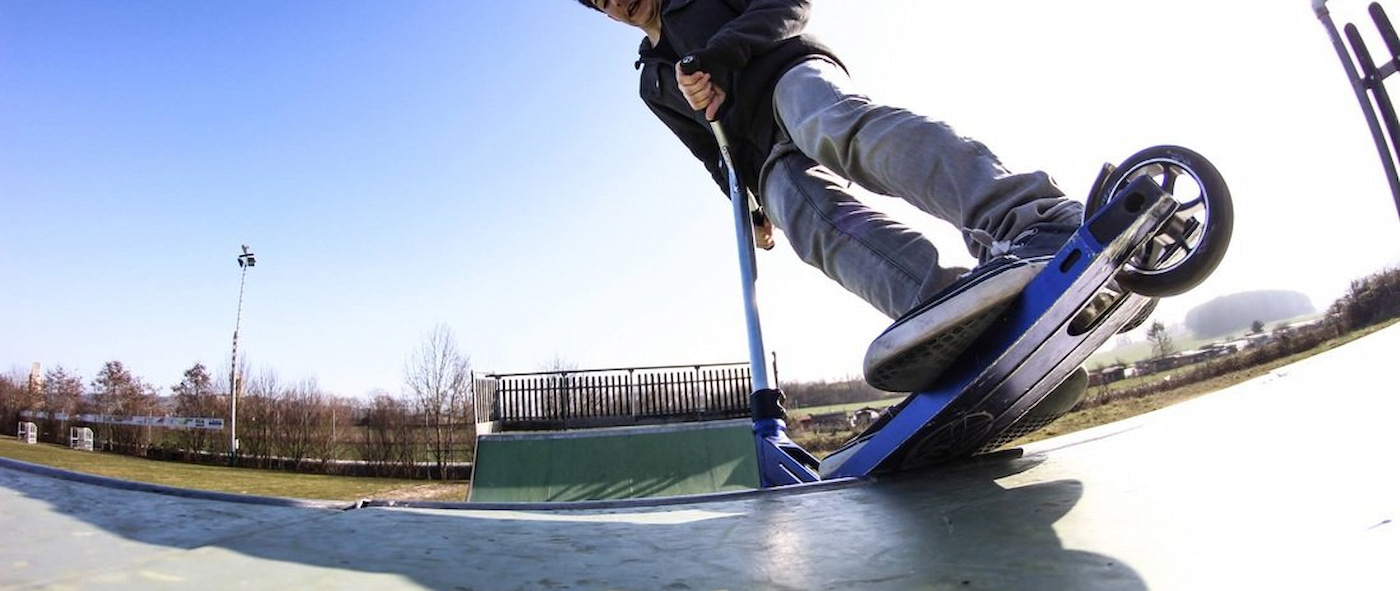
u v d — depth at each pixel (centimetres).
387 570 60
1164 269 91
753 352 186
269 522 82
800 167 173
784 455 167
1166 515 70
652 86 227
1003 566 57
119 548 65
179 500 89
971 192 118
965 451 139
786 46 175
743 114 182
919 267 136
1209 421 158
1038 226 107
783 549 70
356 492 1434
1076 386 127
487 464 653
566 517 99
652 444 660
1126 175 94
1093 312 99
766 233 235
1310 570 48
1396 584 43
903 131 129
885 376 112
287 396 2373
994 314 97
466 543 73
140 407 3048
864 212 155
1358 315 802
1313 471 84
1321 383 202
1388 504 63
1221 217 83
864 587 54
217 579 56
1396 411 122
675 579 58
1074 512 77
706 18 197
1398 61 132
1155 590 48
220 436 2353
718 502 116
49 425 2888
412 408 2050
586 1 230
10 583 52
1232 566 51
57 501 83
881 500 102
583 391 1033
